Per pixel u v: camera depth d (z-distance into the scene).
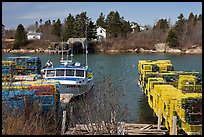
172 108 14.66
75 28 94.00
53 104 14.97
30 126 9.33
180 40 90.94
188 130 13.00
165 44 91.31
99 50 92.06
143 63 29.58
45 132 10.18
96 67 53.94
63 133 12.84
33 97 13.70
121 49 92.19
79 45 89.81
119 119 10.68
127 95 27.81
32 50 89.81
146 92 24.98
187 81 19.27
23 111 10.02
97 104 10.41
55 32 102.19
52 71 28.12
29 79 30.75
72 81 26.08
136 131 16.09
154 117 20.48
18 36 90.69
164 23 101.81
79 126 12.19
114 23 97.75
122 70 49.31
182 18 94.56
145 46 92.75
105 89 10.96
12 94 12.00
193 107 13.07
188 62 62.94
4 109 9.77
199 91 18.36
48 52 88.75
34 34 98.94
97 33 99.19
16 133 8.62
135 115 21.56
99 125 9.24
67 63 33.09
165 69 27.97
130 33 99.25
